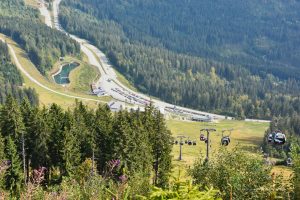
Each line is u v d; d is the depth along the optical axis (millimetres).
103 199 10555
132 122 68188
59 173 62000
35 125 65125
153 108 74000
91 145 66062
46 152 64625
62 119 69000
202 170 13375
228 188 11789
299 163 11047
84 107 77812
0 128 64062
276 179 11398
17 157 55875
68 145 62125
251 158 12336
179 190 6676
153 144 68125
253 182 11430
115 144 62000
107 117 73562
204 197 6598
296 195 10844
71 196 10500
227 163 12766
